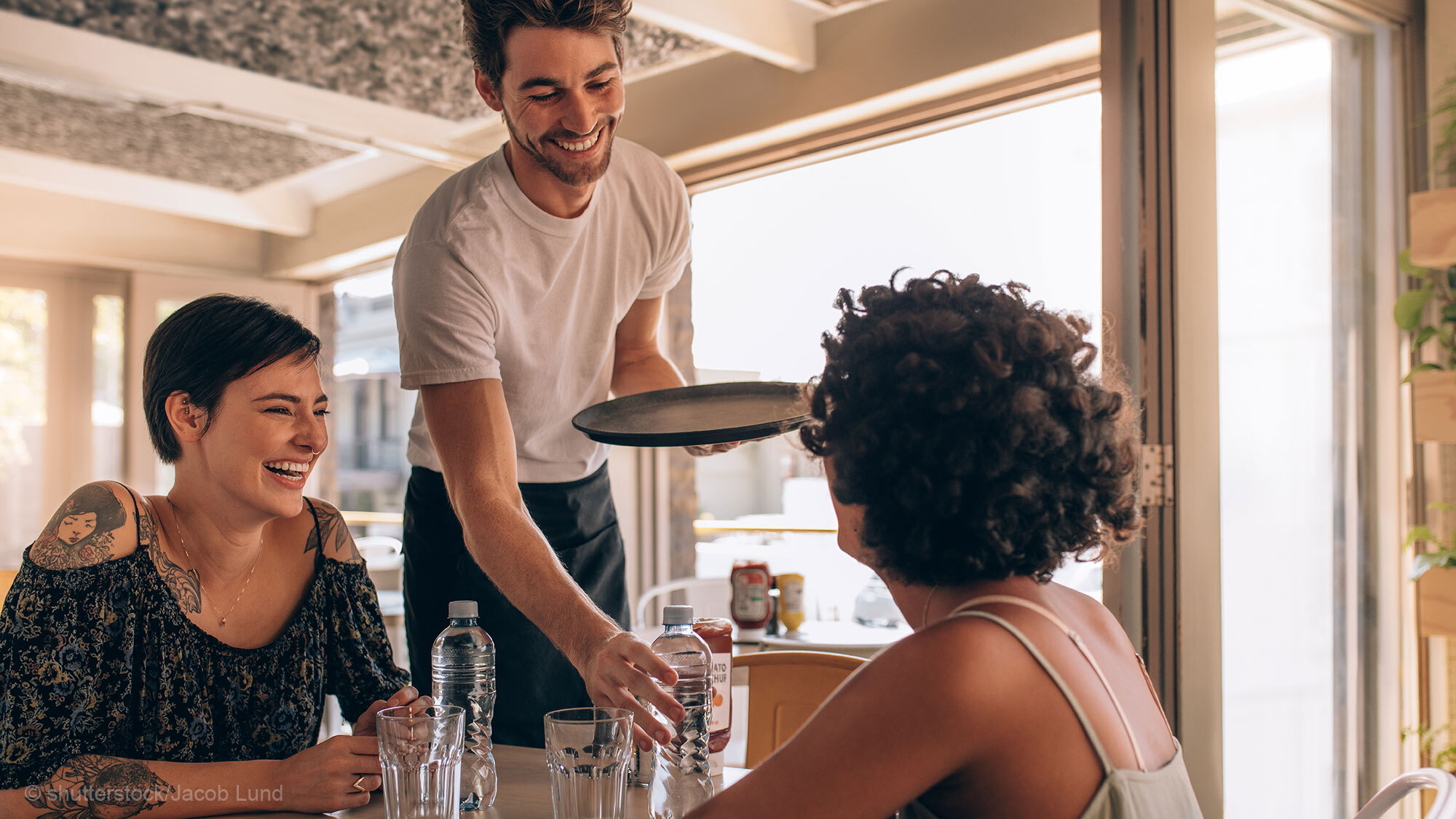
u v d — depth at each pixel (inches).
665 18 110.3
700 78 140.6
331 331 229.8
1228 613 76.1
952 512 30.2
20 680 45.1
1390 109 88.6
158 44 130.0
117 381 216.8
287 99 142.8
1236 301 76.8
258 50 131.9
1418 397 82.7
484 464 56.1
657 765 43.1
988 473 29.9
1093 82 108.8
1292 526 81.3
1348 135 86.0
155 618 49.4
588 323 66.6
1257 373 78.5
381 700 52.9
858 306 34.7
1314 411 83.1
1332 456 84.3
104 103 150.2
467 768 42.6
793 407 56.1
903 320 31.6
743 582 117.4
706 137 139.7
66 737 45.3
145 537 49.8
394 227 190.9
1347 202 85.9
